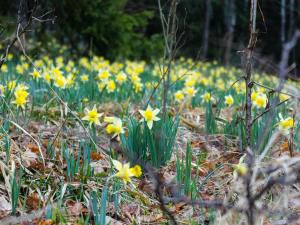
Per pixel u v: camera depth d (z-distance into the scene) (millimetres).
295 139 3941
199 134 4391
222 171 3439
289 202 2816
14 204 2615
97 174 3193
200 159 3723
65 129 4020
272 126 3646
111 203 2881
